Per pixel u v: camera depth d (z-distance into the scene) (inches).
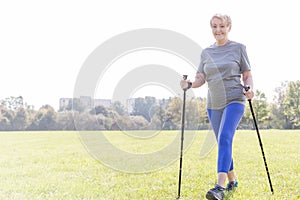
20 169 199.9
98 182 160.1
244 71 138.6
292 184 150.6
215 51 138.2
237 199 128.7
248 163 203.9
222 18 136.3
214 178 162.9
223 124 129.9
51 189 149.9
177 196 133.0
